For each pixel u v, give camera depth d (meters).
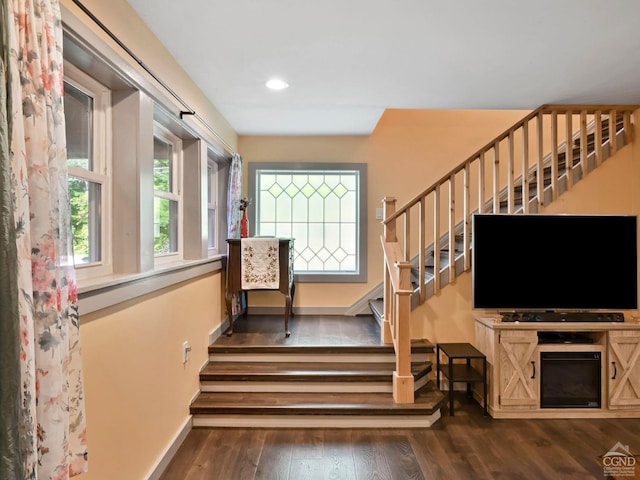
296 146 4.45
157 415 2.16
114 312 1.69
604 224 3.11
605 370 2.90
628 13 1.96
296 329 3.78
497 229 3.11
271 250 3.46
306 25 2.08
